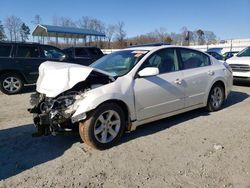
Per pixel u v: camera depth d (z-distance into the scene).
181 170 3.71
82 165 3.90
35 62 9.72
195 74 5.80
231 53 22.97
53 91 4.29
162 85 5.08
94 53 13.16
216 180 3.45
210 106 6.37
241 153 4.20
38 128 4.38
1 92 9.82
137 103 4.71
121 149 4.41
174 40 50.38
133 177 3.56
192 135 4.97
